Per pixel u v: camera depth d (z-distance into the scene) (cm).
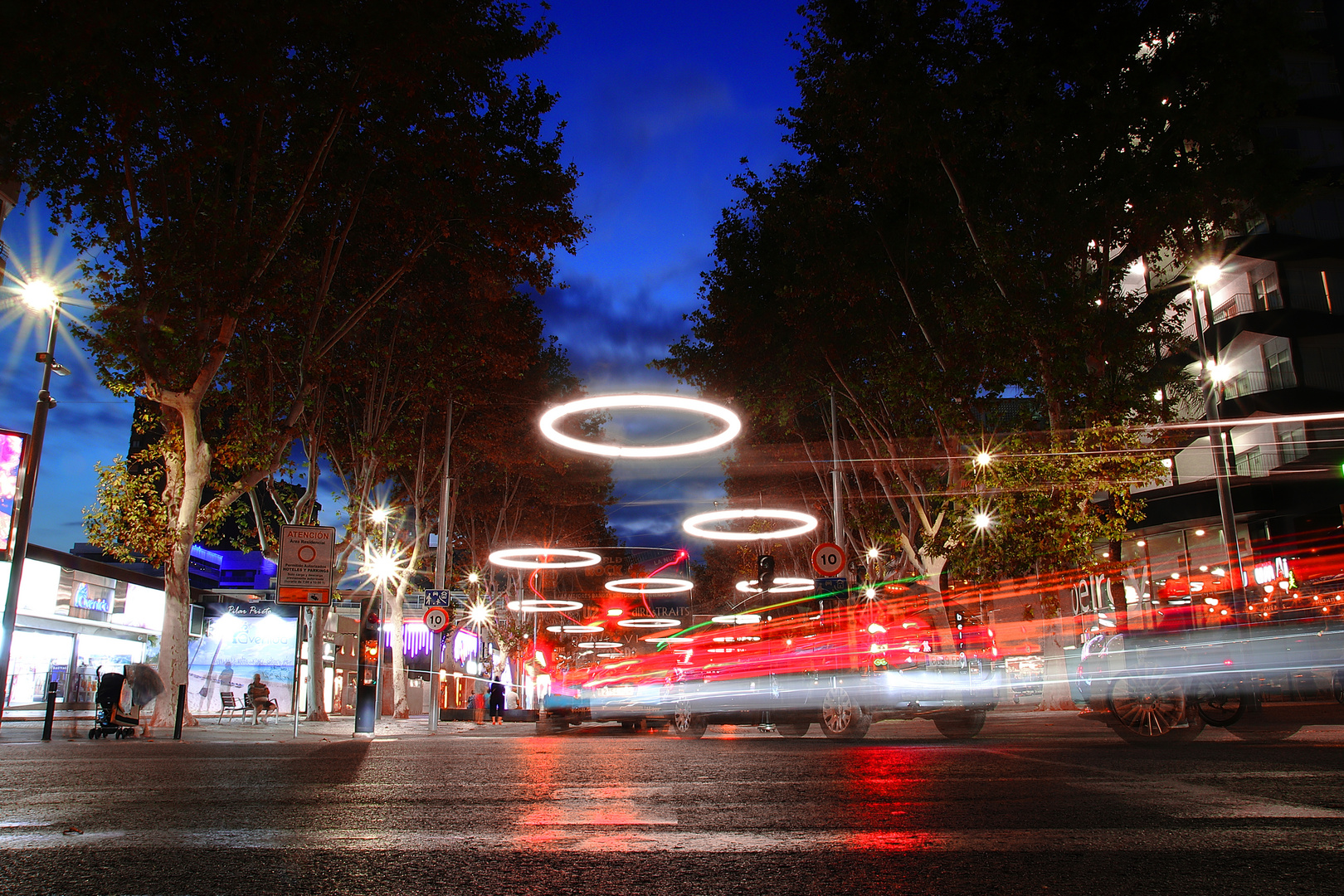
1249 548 3944
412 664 4800
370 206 2702
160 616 3569
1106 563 2312
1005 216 2519
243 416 2417
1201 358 2631
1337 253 3734
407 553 3603
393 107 2245
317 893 336
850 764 812
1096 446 2234
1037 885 339
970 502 2472
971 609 2595
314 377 2466
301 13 1916
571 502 4953
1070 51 2328
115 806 559
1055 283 2309
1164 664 1047
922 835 439
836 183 2792
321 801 578
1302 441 3662
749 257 3347
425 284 3075
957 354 2753
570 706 2445
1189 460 4116
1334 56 3888
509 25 2427
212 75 1894
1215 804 527
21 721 2352
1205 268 2467
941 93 2433
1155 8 2283
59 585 2894
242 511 3070
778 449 4272
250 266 2075
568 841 433
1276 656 1652
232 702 2780
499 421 3819
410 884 348
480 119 2489
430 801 581
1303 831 441
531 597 5603
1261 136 2355
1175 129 2314
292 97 2142
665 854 403
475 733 2256
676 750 1080
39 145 1920
